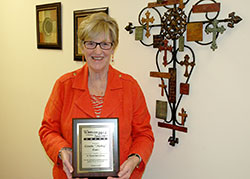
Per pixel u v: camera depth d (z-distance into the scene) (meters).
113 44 1.35
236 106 1.40
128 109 1.46
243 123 1.38
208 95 1.50
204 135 1.53
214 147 1.50
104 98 1.43
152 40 1.69
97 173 1.28
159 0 1.60
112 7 1.87
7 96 2.79
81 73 1.49
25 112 2.63
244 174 1.40
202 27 1.45
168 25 1.59
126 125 1.44
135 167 1.44
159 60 1.67
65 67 2.22
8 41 2.67
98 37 1.29
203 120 1.53
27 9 2.44
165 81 1.67
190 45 1.54
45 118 1.50
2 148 2.94
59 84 1.48
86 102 1.43
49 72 2.36
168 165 1.71
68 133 1.44
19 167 2.78
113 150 1.30
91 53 1.32
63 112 1.47
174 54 1.60
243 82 1.37
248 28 1.33
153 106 1.74
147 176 1.83
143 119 1.53
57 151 1.38
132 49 1.80
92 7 1.98
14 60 2.65
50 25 2.25
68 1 2.12
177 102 1.63
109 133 1.30
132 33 1.78
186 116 1.58
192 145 1.59
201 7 1.45
